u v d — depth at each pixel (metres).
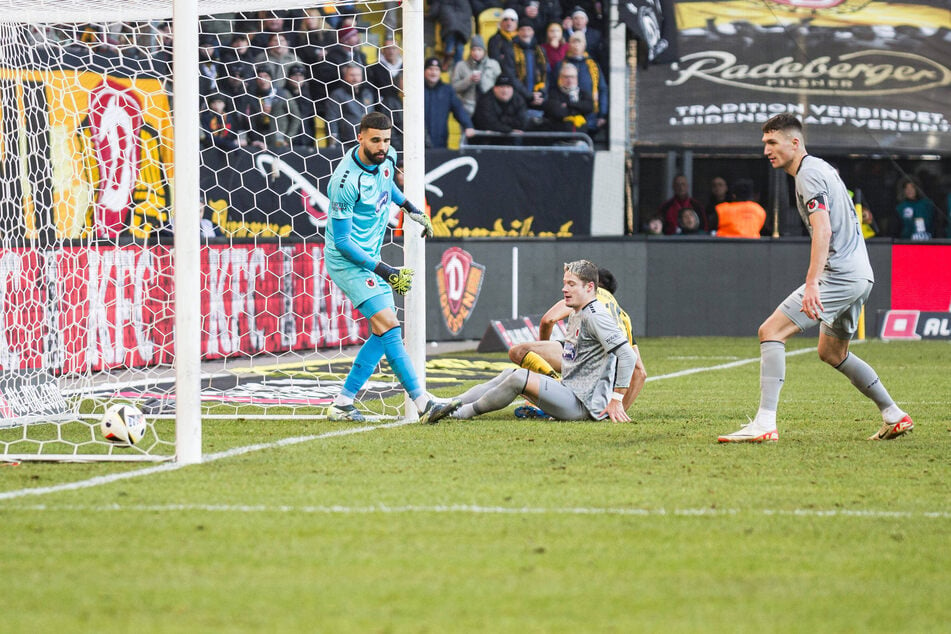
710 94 56.06
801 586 12.10
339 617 11.02
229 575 12.40
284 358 41.50
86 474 18.03
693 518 15.04
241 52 48.03
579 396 23.89
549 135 54.75
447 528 14.43
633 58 55.81
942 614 11.21
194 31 18.48
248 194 45.22
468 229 51.25
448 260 48.22
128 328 37.19
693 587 12.04
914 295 52.81
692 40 56.09
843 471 18.53
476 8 54.53
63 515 15.10
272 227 45.69
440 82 53.78
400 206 24.30
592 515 15.16
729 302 52.53
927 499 16.34
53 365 32.19
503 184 51.81
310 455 19.78
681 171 56.06
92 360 35.38
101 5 25.06
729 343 49.16
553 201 52.69
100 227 36.72
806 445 21.31
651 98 55.97
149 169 39.66
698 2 56.34
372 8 50.81
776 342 21.64
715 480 17.64
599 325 23.53
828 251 20.70
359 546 13.56
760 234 55.47
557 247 50.66
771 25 56.47
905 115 56.66
